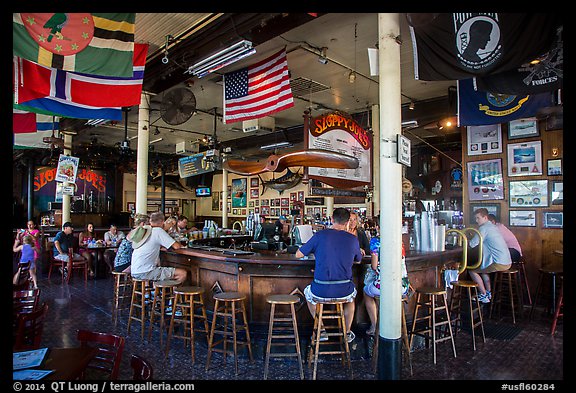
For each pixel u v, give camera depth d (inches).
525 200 233.6
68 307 225.5
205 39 184.2
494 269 192.2
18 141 319.6
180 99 226.5
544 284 222.5
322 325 140.6
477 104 207.3
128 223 571.8
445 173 407.2
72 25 126.5
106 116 206.2
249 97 218.2
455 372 135.9
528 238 231.8
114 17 136.6
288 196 560.7
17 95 158.2
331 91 287.7
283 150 473.4
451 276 184.1
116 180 618.2
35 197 549.6
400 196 123.5
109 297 252.4
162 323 165.0
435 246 182.2
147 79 233.5
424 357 151.1
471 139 258.7
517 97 196.2
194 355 152.9
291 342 151.9
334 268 133.4
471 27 119.3
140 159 253.1
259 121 325.1
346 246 135.3
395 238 121.1
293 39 203.3
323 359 149.3
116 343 81.4
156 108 318.7
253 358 152.9
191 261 184.5
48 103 188.7
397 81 123.8
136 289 183.2
